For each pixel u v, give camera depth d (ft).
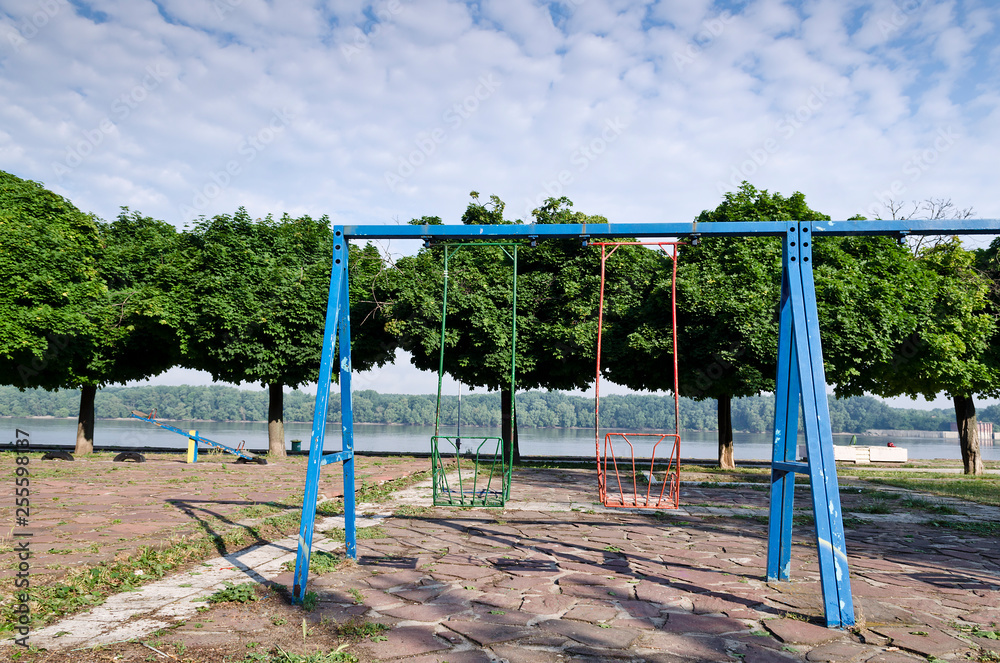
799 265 19.29
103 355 69.05
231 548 24.20
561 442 210.18
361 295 71.05
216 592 18.04
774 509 21.09
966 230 19.01
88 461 62.69
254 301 68.03
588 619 16.46
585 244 21.36
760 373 59.36
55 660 13.01
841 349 59.11
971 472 73.05
